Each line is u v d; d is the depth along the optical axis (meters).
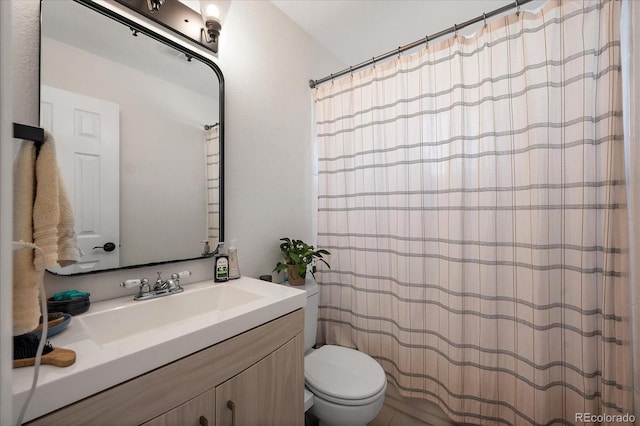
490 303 1.26
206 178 1.24
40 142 0.64
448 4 1.55
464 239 1.33
